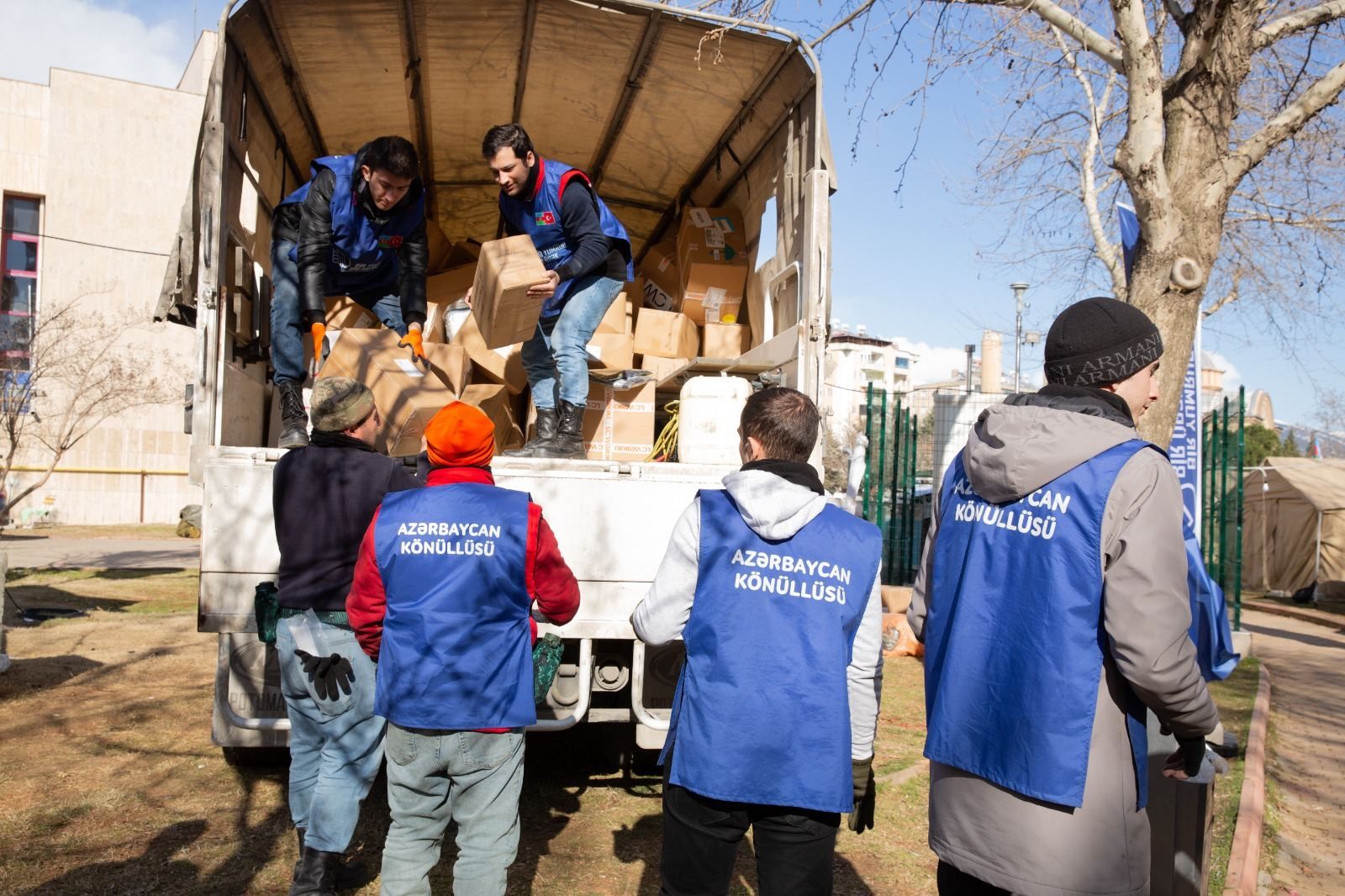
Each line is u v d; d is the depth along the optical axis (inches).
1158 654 79.0
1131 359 91.9
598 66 230.2
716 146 259.9
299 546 128.2
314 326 178.2
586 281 195.8
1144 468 83.7
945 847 91.1
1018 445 88.5
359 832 163.2
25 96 1013.8
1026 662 85.5
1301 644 569.3
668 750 101.0
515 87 245.0
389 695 110.0
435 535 111.5
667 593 101.7
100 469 1049.5
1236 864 171.3
